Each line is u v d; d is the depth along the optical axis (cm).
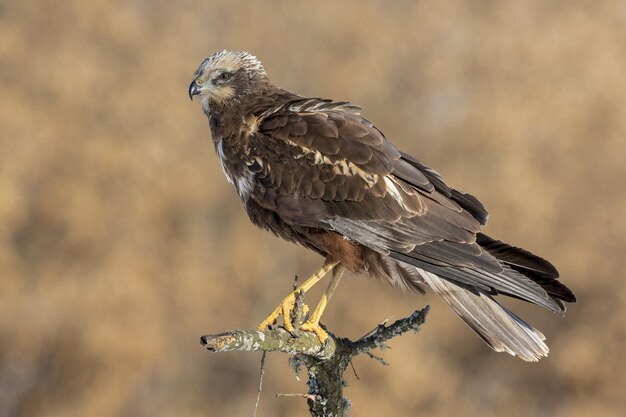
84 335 2472
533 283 755
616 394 2650
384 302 2448
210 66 879
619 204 2862
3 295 2495
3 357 2502
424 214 798
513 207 2728
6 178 2552
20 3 2792
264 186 827
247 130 851
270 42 2878
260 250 2661
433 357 2464
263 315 2630
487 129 2831
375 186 802
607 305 2761
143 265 2581
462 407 2495
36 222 2609
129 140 2695
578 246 2786
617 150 2900
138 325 2486
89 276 2548
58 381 2484
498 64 2950
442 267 782
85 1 2759
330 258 818
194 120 2766
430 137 2886
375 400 2291
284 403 2402
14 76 2733
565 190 2867
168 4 2878
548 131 2891
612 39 3033
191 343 2556
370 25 2895
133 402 2497
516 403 2584
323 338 712
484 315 776
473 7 3041
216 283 2641
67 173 2648
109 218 2628
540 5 3086
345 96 2844
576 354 2648
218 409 2494
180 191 2658
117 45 2794
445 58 2944
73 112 2689
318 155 815
